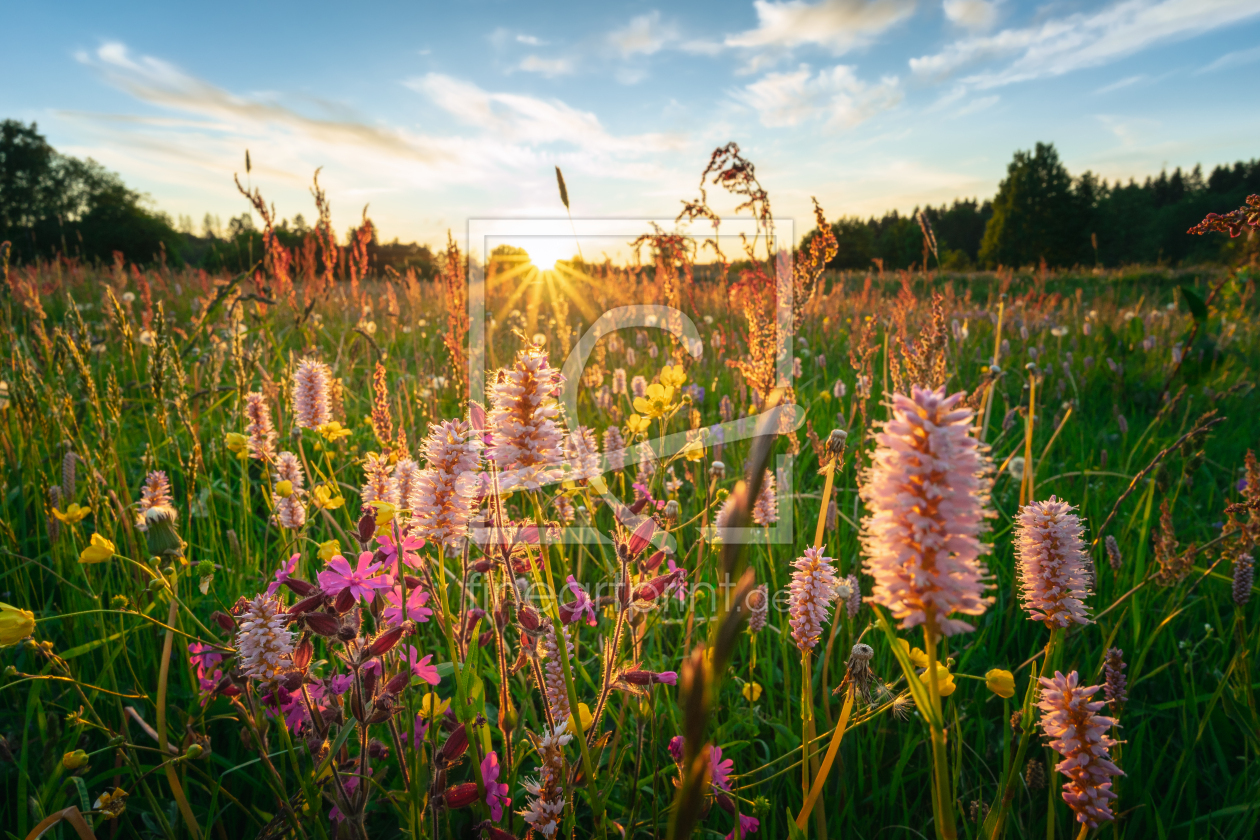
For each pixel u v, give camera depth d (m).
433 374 4.64
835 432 1.49
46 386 3.02
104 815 1.43
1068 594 1.32
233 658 1.52
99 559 1.43
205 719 1.95
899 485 0.82
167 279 9.90
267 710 1.67
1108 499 3.59
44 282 8.41
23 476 3.14
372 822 1.92
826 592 1.47
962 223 101.31
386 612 1.68
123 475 2.65
